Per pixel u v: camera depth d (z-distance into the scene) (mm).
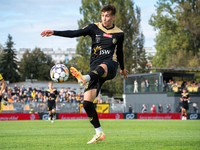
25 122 61312
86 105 18969
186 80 142750
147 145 19953
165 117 88938
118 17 182750
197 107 117438
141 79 137625
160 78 128250
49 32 18641
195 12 176125
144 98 134125
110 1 183375
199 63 167125
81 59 186625
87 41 186375
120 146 19109
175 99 121812
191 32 182500
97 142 21391
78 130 36219
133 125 49531
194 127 44062
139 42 197875
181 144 20844
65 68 19562
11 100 88500
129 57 196125
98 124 19734
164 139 24562
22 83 143625
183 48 192750
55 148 18156
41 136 27312
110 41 19875
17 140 23484
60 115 81375
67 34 19203
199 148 18609
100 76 17781
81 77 16531
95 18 180250
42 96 95750
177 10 190750
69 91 105938
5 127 43000
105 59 19844
